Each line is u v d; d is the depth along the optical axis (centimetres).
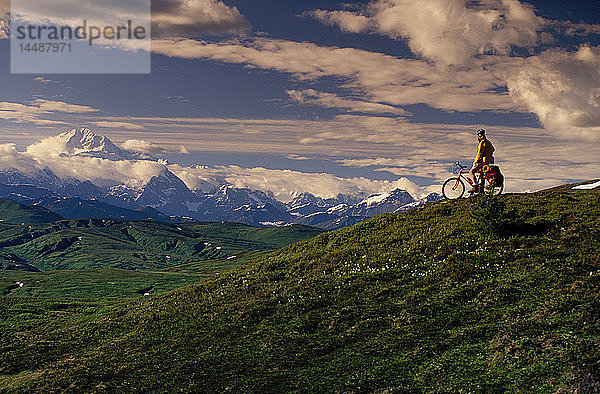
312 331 3150
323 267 4303
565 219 4003
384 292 3456
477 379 2364
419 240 4331
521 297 2970
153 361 3105
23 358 3703
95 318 5078
